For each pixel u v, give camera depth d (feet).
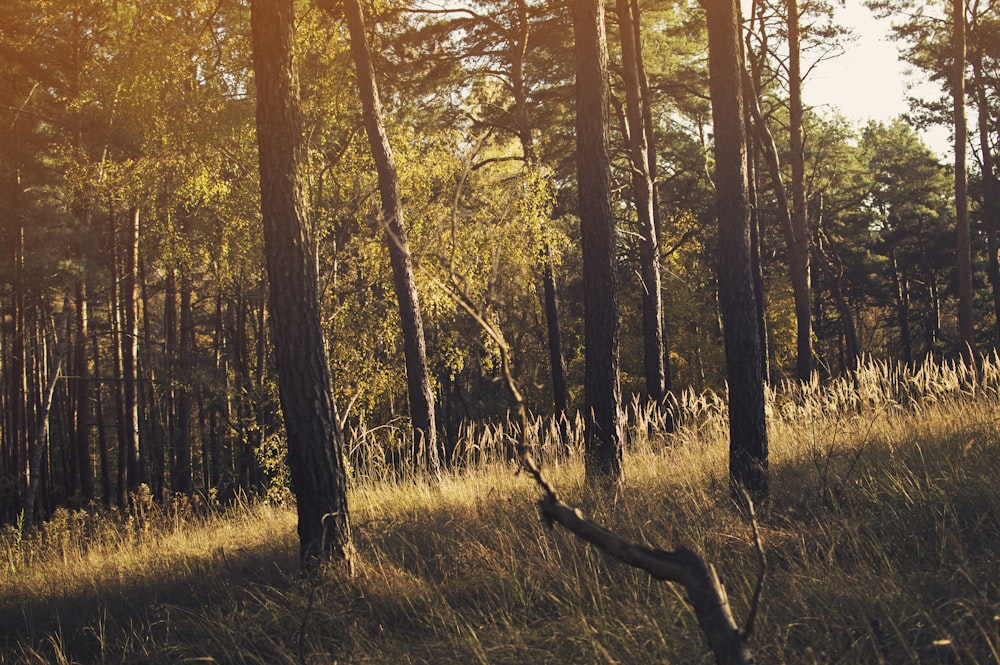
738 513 22.16
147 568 28.45
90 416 106.73
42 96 65.00
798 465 27.07
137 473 69.21
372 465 38.93
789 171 109.91
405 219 45.55
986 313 129.08
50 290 65.87
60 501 89.20
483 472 34.81
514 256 49.01
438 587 19.89
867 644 13.14
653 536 20.27
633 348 106.42
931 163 118.83
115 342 70.95
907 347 134.31
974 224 120.37
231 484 74.79
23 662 20.42
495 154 65.57
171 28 44.96
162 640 20.43
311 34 45.65
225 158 46.32
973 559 16.16
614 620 15.30
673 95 72.38
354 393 49.49
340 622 18.79
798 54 63.93
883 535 18.10
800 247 64.69
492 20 59.72
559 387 76.07
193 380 61.72
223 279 50.96
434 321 51.06
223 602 21.95
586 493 26.48
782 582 16.25
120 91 45.09
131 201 52.37
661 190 97.81
